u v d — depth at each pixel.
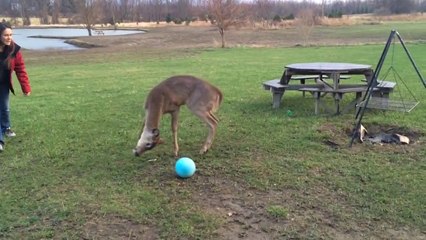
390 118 6.23
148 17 65.38
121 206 3.79
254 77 10.90
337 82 6.55
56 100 8.53
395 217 3.56
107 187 4.19
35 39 37.00
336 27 36.31
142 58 18.31
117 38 33.53
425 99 7.58
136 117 6.84
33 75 13.45
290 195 3.97
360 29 33.31
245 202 3.85
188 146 5.34
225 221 3.53
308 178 4.31
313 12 40.56
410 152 4.96
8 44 5.49
